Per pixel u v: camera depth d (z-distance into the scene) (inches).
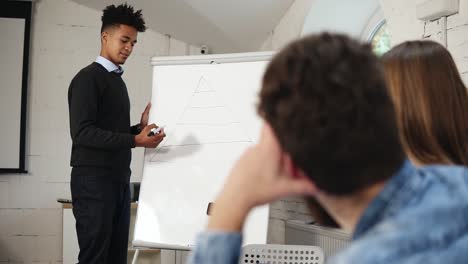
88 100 114.2
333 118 18.9
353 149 19.1
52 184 192.2
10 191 190.5
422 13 106.2
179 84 125.6
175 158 121.6
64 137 193.3
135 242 118.4
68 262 170.1
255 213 116.9
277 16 176.7
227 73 124.3
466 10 98.8
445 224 18.5
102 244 115.1
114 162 116.6
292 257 79.6
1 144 186.9
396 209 19.6
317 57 19.7
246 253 80.0
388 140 19.5
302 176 21.2
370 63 19.8
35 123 192.4
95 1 190.5
